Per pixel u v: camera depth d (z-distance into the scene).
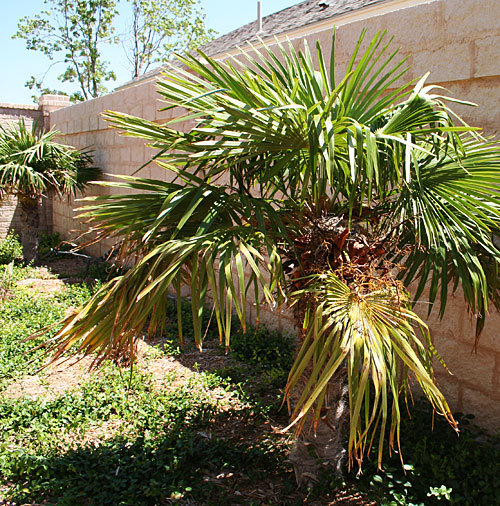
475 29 4.35
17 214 15.86
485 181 3.03
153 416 4.78
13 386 5.59
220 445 4.16
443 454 3.94
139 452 4.16
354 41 5.38
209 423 4.69
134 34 33.78
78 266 12.76
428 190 3.15
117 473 3.84
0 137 12.26
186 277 3.11
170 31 33.31
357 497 3.54
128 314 2.77
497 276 3.26
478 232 3.20
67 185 11.90
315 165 2.98
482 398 4.49
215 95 2.71
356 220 3.28
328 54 5.69
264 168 3.46
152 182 3.18
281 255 3.51
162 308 3.06
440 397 2.41
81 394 5.32
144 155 10.27
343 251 3.05
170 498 3.62
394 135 2.94
